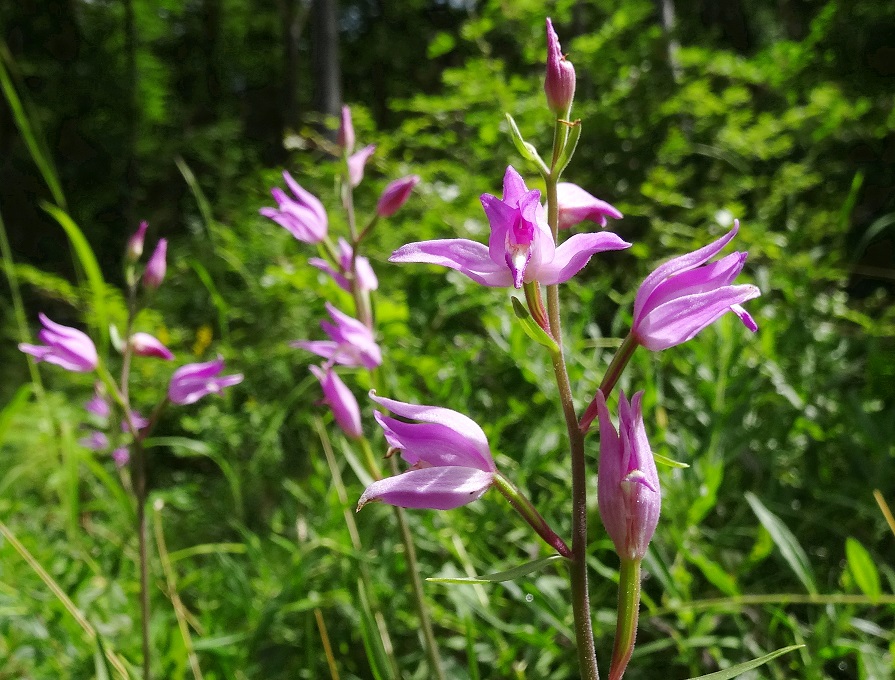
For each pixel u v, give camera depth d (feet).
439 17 7.94
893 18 2.78
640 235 2.09
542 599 0.82
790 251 1.54
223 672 0.88
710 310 0.42
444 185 1.95
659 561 0.77
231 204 3.06
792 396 1.10
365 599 0.72
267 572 1.09
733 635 0.88
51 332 0.83
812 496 1.05
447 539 0.98
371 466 0.82
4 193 5.58
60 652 0.99
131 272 0.88
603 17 3.67
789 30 4.75
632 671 0.86
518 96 2.37
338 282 0.87
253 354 1.82
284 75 6.93
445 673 0.88
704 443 0.97
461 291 1.39
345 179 0.88
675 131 2.16
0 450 1.79
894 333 1.41
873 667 0.70
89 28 6.31
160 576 1.21
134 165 5.82
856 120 2.38
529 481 1.06
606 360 1.23
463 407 1.12
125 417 0.85
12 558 1.15
